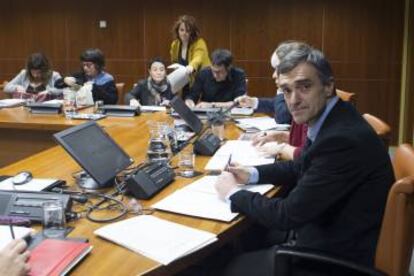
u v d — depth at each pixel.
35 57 4.70
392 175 1.60
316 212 1.53
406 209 1.41
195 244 1.39
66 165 2.25
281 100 3.23
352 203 1.56
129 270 1.25
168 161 2.29
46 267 1.20
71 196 1.72
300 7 6.12
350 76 6.11
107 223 1.57
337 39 6.07
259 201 1.61
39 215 1.56
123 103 4.71
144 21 6.61
